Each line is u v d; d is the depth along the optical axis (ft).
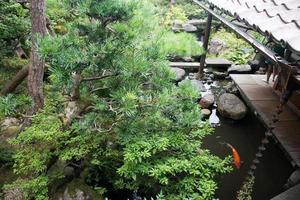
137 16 12.78
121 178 14.24
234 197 17.07
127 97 10.46
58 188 14.16
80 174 15.08
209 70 32.86
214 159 13.10
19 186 13.04
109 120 12.62
